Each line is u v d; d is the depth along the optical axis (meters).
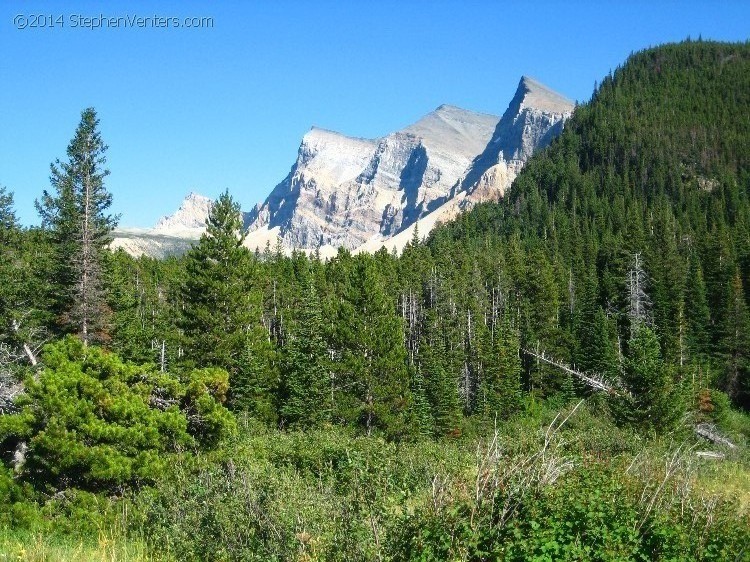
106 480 13.34
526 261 101.44
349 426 44.19
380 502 7.70
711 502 8.43
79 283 35.00
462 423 51.78
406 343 77.19
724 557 7.12
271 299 77.06
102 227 36.31
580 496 7.15
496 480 6.98
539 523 6.65
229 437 16.09
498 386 56.66
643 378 28.17
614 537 6.84
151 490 12.52
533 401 59.06
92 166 36.12
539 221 148.25
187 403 16.48
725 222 124.56
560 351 70.81
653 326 56.06
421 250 104.56
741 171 159.25
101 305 35.88
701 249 93.44
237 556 8.77
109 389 14.38
